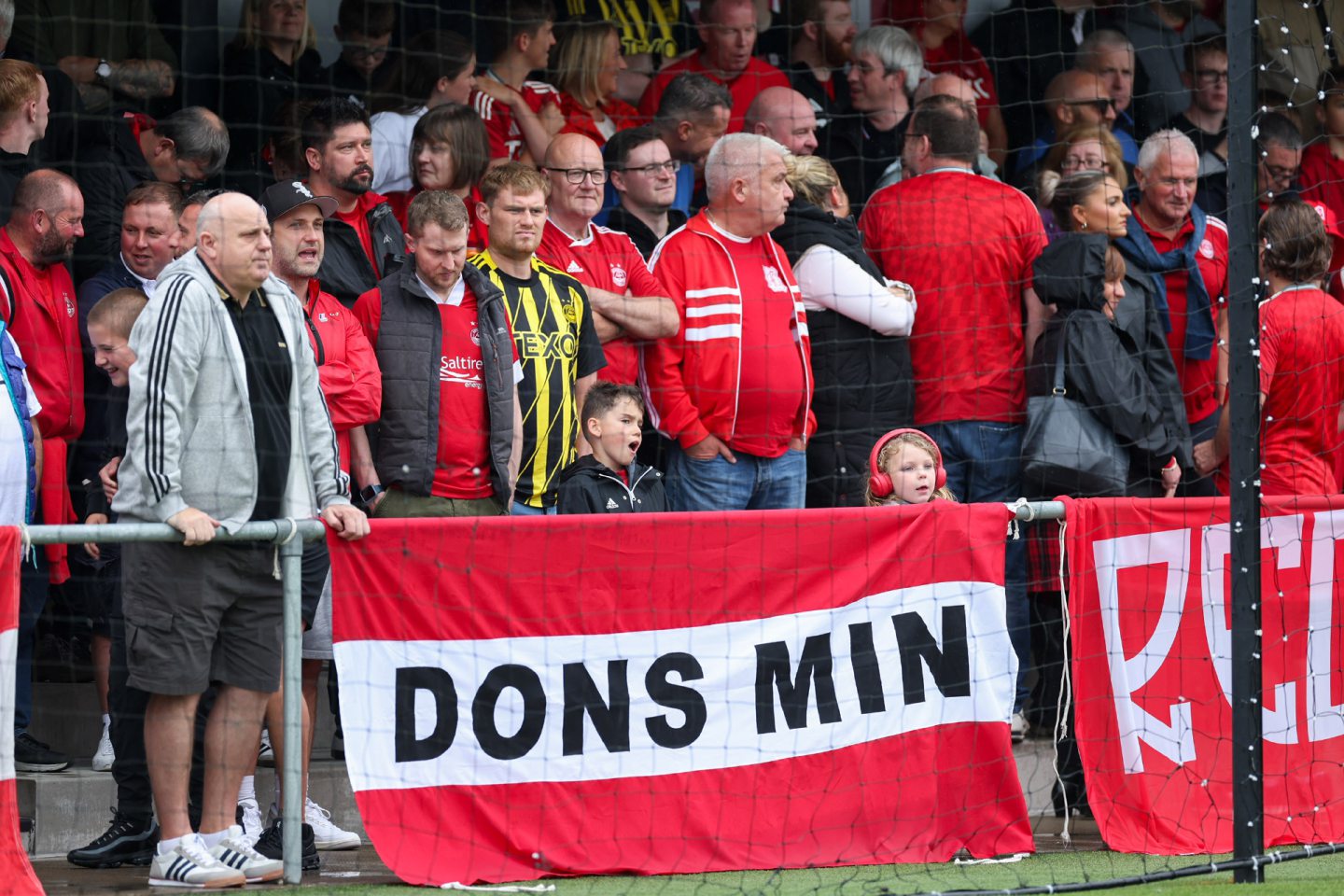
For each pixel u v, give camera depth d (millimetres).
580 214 24203
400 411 20891
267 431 17750
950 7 32438
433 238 20812
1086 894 17203
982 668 19766
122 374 19312
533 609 18297
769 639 19016
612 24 29000
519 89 28578
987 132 32000
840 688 19219
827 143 29828
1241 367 17750
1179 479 24625
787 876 18172
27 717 20750
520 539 18266
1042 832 22047
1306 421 25312
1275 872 19016
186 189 24219
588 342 22734
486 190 22016
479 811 17953
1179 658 20719
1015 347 25344
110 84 25688
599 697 18453
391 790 17719
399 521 17891
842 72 30797
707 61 30312
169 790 17359
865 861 18938
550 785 18219
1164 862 19453
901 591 19516
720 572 18906
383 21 27438
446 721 17984
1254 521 17734
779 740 18969
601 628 18484
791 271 24688
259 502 17797
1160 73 31625
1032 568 22953
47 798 20141
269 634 17719
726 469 23969
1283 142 29906
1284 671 21156
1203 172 31250
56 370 21172
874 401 24719
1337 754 21359
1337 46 32938
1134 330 24453
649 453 24672
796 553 19172
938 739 19531
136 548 17172
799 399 24266
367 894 16938
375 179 26812
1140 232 26250
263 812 21141
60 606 22656
